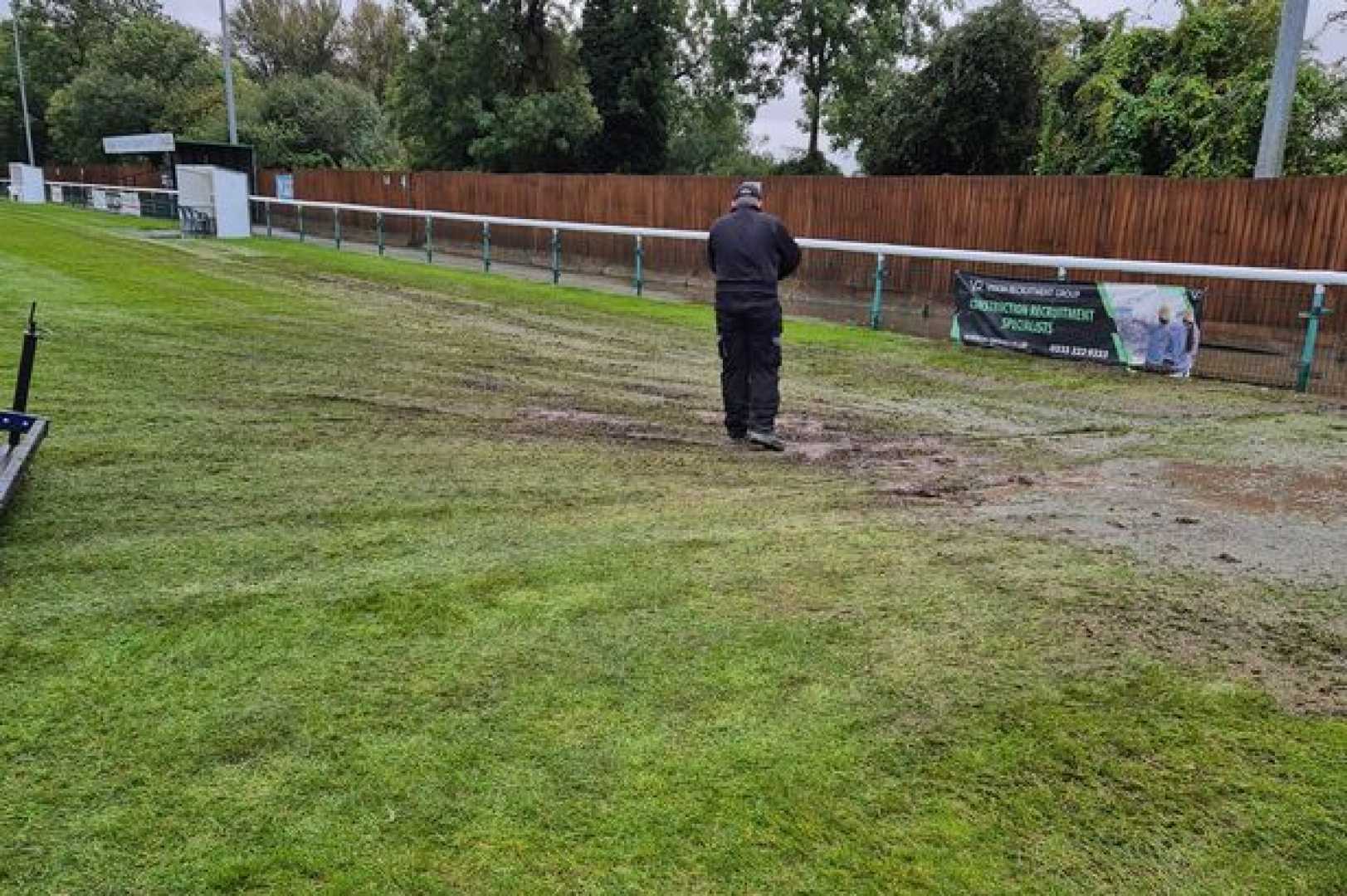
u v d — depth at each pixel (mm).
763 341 6633
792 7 33812
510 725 2975
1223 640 3633
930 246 14938
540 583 4062
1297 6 11000
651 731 2957
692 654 3455
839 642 3564
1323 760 2857
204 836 2451
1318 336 9062
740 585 4094
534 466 5953
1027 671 3367
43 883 2279
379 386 8148
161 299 12156
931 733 2973
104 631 3521
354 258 19875
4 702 3031
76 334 9375
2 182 47344
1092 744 2920
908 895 2291
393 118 37500
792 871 2363
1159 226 12297
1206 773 2787
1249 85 14445
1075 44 18844
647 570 4238
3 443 5109
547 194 20969
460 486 5453
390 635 3555
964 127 22812
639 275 15812
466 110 32938
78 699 3061
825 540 4691
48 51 55969
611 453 6387
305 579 4043
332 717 3002
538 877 2328
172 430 6359
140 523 4641
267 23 58875
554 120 31953
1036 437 7180
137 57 46906
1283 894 2324
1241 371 9523
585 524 4855
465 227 23078
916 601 3953
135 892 2258
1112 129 15945
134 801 2580
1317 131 14531
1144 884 2348
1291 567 4395
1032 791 2695
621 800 2621
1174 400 8609
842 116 34000
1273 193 11266
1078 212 13062
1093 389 9078
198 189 23219
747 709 3090
